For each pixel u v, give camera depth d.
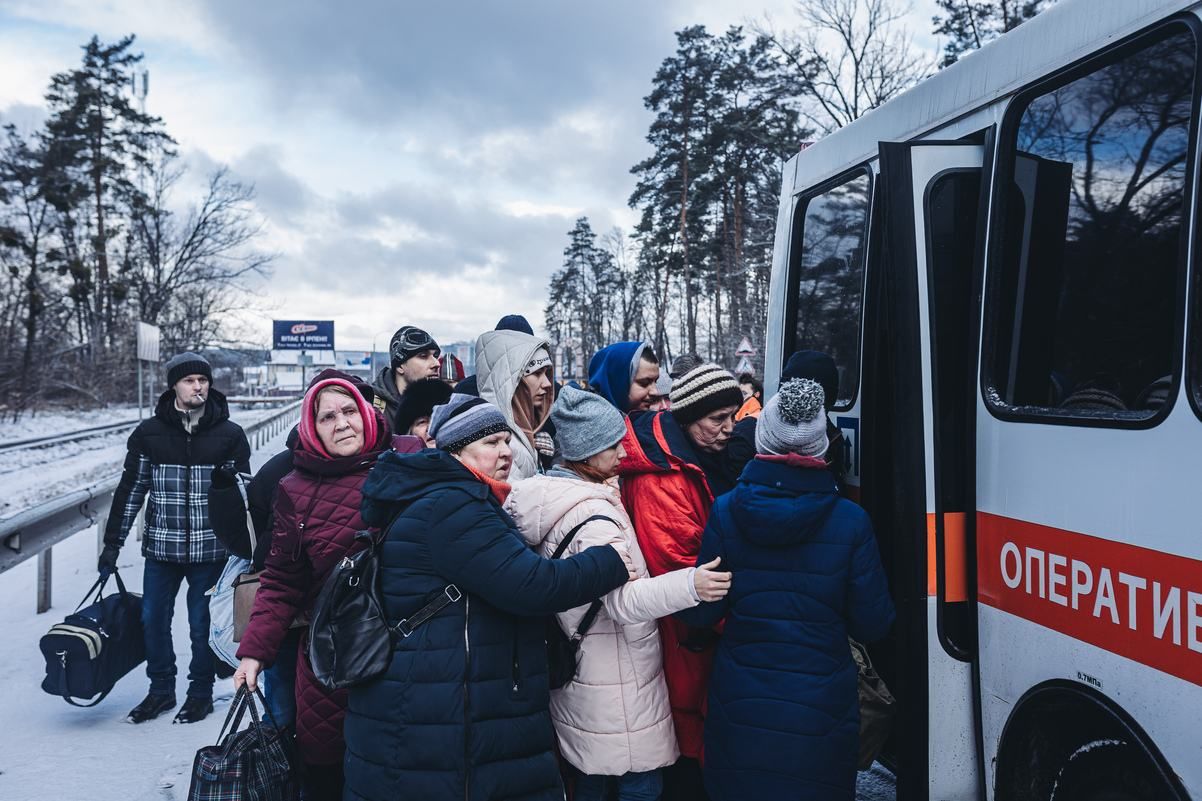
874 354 3.60
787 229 4.60
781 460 2.78
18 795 4.05
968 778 2.91
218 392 5.20
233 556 3.80
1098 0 2.59
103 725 4.98
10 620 6.96
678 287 45.41
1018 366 2.77
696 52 36.59
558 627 2.83
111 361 48.47
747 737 2.73
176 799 4.02
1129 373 2.36
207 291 51.84
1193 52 2.27
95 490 7.75
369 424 3.19
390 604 2.51
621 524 2.85
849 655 2.81
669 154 37.56
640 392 3.92
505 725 2.46
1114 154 2.49
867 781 4.18
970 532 2.92
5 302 40.09
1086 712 2.51
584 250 68.19
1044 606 2.58
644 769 2.92
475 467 2.68
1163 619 2.18
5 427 34.41
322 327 74.25
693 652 3.18
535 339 3.78
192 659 5.09
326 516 3.07
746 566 2.82
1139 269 2.36
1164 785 2.16
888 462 3.54
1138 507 2.27
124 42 48.22
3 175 40.44
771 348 4.70
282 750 2.99
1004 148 2.94
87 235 46.66
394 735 2.42
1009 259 2.86
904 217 3.00
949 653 2.91
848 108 24.84
